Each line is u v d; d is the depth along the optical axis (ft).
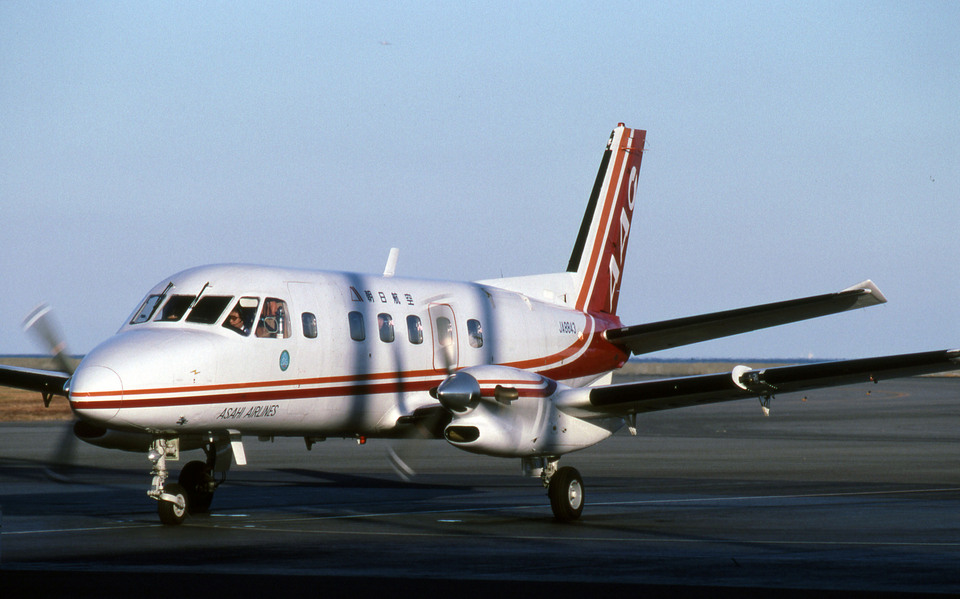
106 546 96.73
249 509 129.59
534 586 76.64
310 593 73.72
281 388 119.03
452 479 173.47
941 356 107.34
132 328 115.03
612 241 176.14
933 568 84.74
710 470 185.88
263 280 121.08
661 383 116.57
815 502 136.05
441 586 76.48
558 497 117.29
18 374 131.03
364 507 131.85
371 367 129.49
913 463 197.47
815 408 439.22
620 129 176.76
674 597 72.90
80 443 252.42
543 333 155.84
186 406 109.40
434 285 144.56
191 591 74.33
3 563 86.79
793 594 73.97
